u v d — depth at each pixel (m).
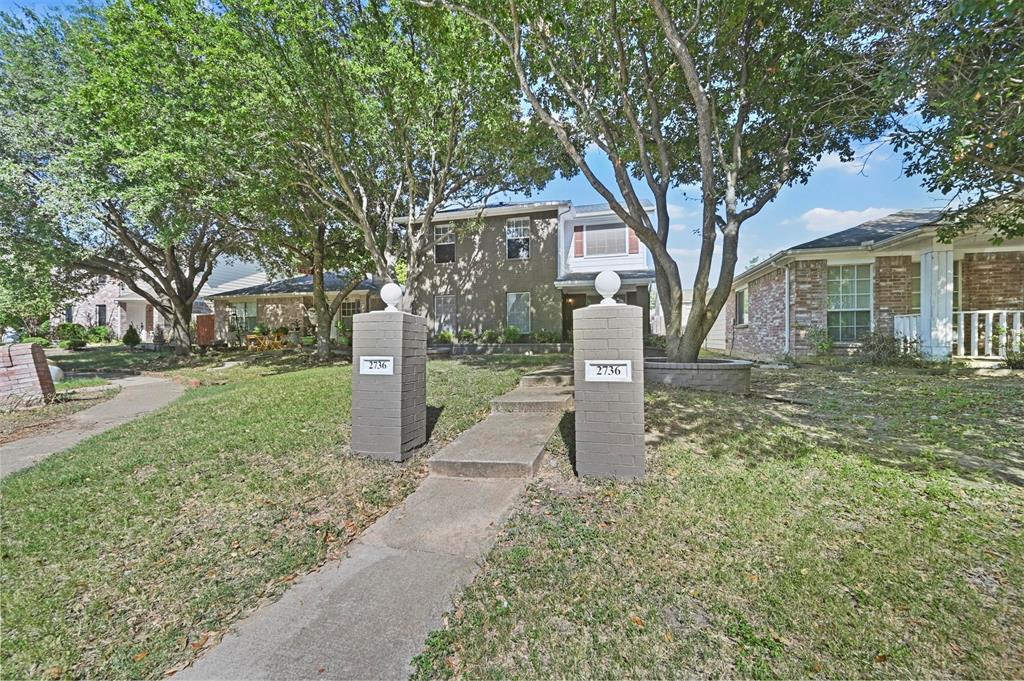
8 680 1.98
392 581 2.57
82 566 2.79
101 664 2.06
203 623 2.30
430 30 7.62
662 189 7.90
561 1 6.59
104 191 10.16
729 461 3.94
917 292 10.84
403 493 3.74
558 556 2.69
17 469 4.71
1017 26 4.17
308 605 2.40
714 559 2.58
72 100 10.11
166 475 4.12
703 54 7.38
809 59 6.30
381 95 8.80
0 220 10.76
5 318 10.99
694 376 7.08
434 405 6.16
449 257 17.30
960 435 4.58
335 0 8.25
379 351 4.42
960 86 4.80
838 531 2.81
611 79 7.82
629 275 15.20
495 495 3.59
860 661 1.88
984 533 2.74
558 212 16.25
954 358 9.96
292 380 8.89
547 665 1.93
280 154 9.27
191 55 8.37
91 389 10.55
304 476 4.03
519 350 15.42
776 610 2.18
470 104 9.79
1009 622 2.06
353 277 15.40
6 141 10.70
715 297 7.47
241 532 3.16
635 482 3.60
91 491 3.86
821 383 7.75
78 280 16.44
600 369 3.72
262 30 7.88
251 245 15.99
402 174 11.84
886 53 5.53
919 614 2.12
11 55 11.12
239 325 23.39
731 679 1.83
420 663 1.97
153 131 8.59
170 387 10.84
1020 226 7.04
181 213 10.23
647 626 2.12
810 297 11.50
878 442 4.39
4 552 2.93
